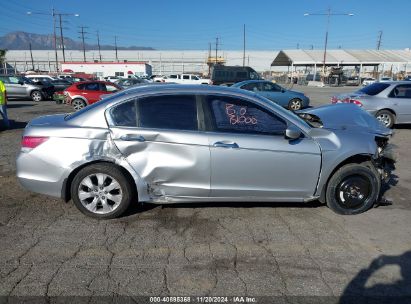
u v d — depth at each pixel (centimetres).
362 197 448
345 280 316
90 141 402
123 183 412
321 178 429
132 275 316
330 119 508
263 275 321
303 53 6381
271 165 412
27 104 1942
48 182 409
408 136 1027
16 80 2128
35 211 445
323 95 3109
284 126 421
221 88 432
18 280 306
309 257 352
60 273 317
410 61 6012
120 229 402
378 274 326
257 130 415
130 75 5575
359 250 367
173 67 9975
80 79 3123
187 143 402
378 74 6425
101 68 6012
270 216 441
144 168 407
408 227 420
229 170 409
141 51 10756
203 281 310
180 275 318
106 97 439
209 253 355
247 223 421
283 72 8938
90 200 421
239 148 405
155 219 427
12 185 538
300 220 432
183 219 429
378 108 1087
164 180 411
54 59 10294
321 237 392
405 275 326
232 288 302
